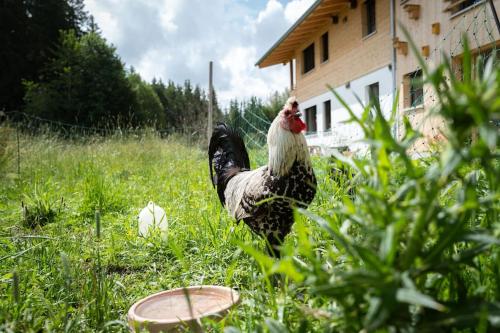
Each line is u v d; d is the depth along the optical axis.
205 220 4.33
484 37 7.22
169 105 49.50
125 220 5.14
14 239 3.77
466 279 1.73
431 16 9.80
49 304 2.46
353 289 1.10
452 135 1.02
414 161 1.71
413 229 1.12
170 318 2.23
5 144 7.80
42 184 7.45
